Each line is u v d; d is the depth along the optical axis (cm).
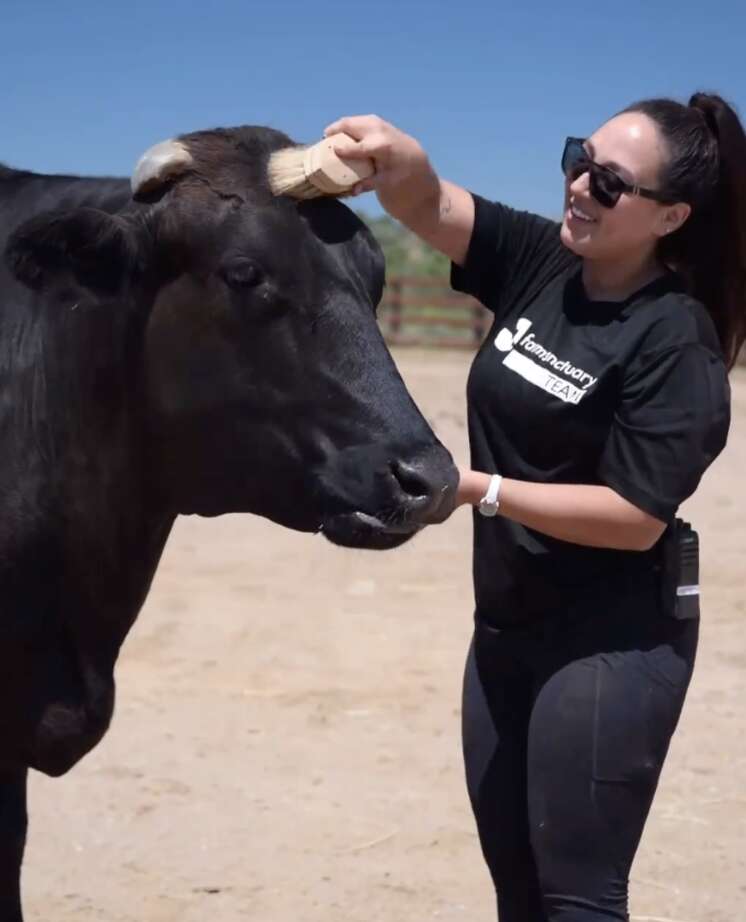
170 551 1052
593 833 348
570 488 337
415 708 720
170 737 674
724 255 355
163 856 551
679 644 353
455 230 374
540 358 350
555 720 349
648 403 334
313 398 336
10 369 365
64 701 373
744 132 349
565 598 355
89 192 366
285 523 352
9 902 396
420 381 1805
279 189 337
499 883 386
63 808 593
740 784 631
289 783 625
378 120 353
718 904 520
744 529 1170
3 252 370
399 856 556
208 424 348
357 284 339
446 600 928
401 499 328
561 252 367
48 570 366
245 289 334
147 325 349
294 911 509
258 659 791
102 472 363
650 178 336
